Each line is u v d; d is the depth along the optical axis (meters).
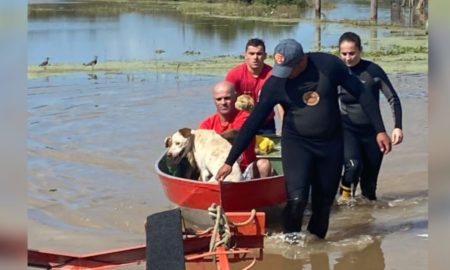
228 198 6.13
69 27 28.20
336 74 6.03
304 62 5.98
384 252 5.95
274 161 7.45
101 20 31.45
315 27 27.77
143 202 7.48
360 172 7.39
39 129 11.10
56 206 7.33
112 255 4.56
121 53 20.66
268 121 7.96
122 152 9.68
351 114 7.33
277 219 6.58
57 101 13.58
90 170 8.75
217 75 16.66
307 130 6.03
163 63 18.73
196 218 6.37
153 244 4.03
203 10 36.28
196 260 4.37
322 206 6.21
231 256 4.80
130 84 15.56
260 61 7.55
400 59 18.69
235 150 6.03
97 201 7.52
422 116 11.80
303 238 6.22
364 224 6.76
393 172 8.61
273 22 30.34
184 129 6.83
